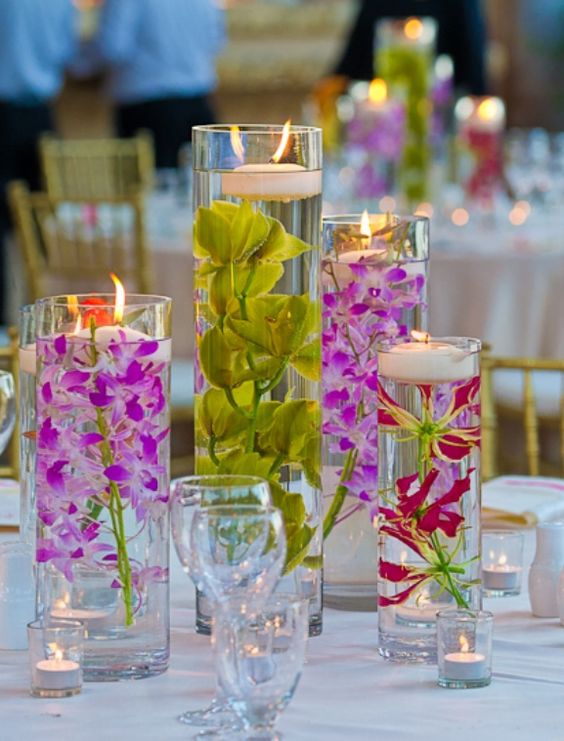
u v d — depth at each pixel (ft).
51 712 4.92
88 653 5.22
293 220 5.59
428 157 16.79
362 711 4.93
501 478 8.02
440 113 16.98
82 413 5.11
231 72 32.86
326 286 6.06
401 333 6.06
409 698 5.06
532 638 5.74
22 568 5.69
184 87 27.27
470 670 5.16
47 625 5.15
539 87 33.73
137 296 5.37
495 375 15.23
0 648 5.67
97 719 4.86
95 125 30.96
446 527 5.39
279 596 4.95
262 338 5.57
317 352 5.63
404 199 16.80
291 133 5.59
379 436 5.43
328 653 5.57
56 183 23.20
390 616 5.45
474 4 22.11
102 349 5.10
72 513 5.16
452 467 5.37
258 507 4.74
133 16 26.68
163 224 16.96
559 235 16.06
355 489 6.07
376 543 6.11
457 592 5.43
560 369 9.24
